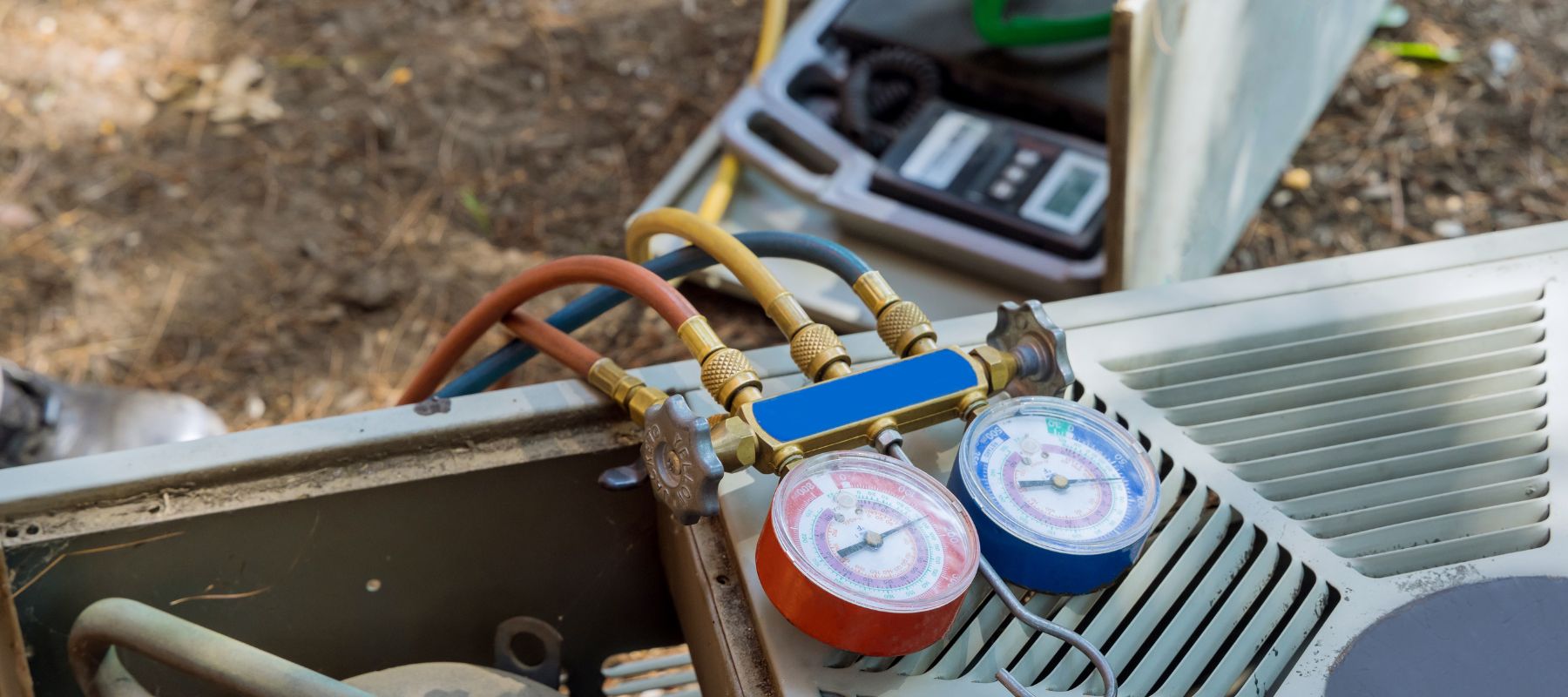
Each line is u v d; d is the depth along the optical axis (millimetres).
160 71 2305
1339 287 908
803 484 699
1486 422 843
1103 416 774
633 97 2271
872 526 688
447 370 986
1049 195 1717
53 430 1463
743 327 1860
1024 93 1834
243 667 740
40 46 2330
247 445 818
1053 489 737
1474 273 916
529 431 857
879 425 729
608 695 1243
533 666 967
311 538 842
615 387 841
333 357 1896
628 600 963
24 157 2156
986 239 1690
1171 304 894
